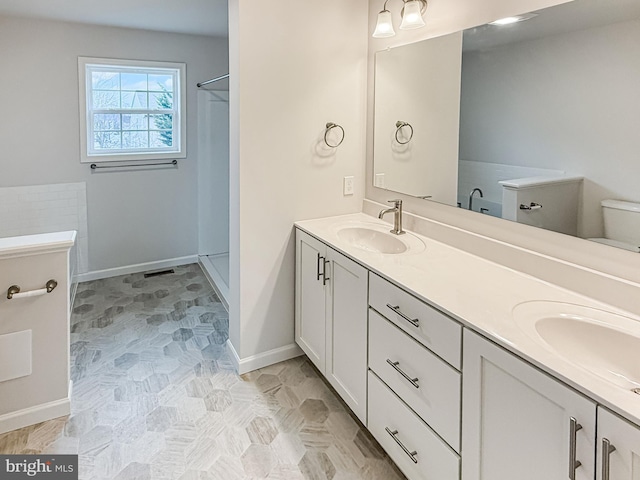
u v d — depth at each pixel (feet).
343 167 9.16
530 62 5.71
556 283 5.57
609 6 4.82
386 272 5.98
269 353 9.04
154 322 11.08
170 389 8.20
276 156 8.38
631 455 3.15
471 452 4.65
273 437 6.95
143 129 14.46
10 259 6.57
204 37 14.47
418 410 5.46
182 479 6.09
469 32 6.55
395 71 8.19
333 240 7.47
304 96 8.45
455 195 7.10
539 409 3.84
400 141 8.23
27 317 6.84
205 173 15.43
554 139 5.51
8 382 6.87
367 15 8.84
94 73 13.53
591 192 5.15
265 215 8.48
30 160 12.63
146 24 12.71
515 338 4.14
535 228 5.85
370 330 6.40
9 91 12.10
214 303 12.34
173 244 15.31
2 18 11.76
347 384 7.20
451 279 5.74
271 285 8.81
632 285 4.77
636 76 4.65
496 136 6.28
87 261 13.93
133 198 14.37
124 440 6.82
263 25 7.82
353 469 6.32
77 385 8.27
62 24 12.43
